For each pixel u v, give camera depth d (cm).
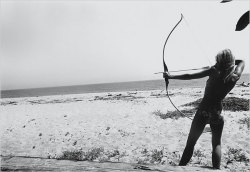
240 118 1277
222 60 279
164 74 293
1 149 1046
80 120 1611
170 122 1315
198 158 734
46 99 4519
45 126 1488
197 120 305
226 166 663
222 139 941
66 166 168
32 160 179
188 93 3428
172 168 174
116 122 1449
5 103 4166
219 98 295
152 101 2564
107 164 173
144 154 848
